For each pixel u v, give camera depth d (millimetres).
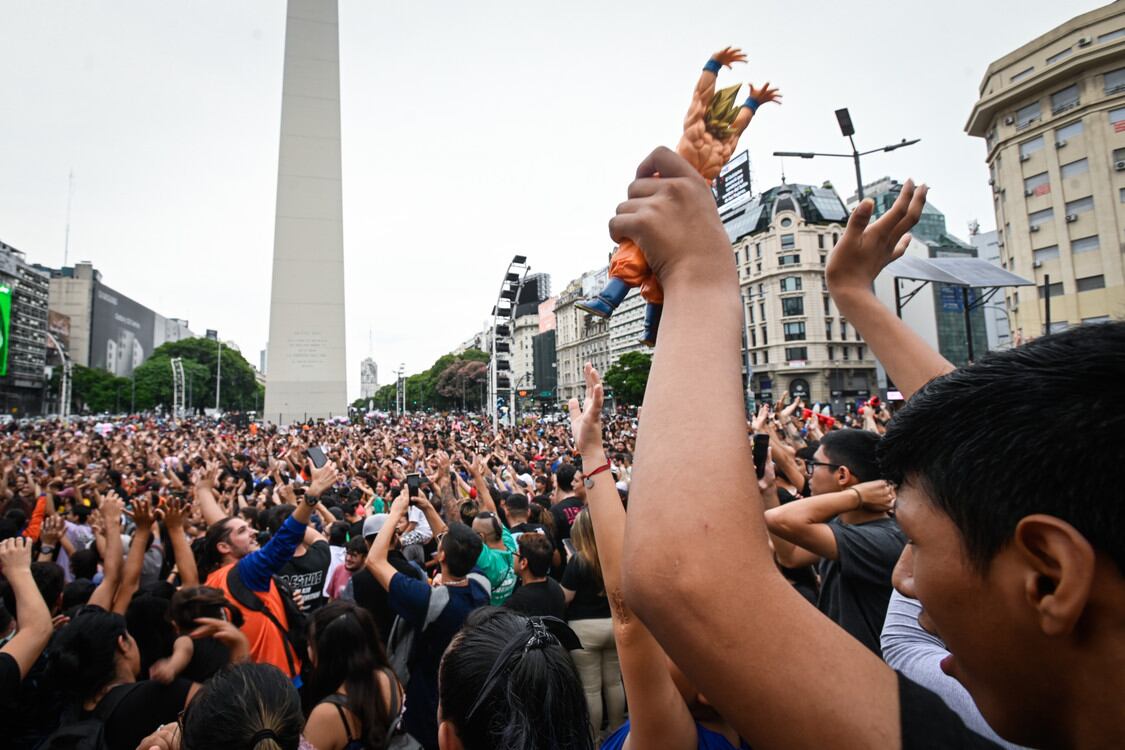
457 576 3895
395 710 2881
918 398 707
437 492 8461
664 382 704
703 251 756
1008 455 550
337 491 9992
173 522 4609
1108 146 33812
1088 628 515
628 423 28047
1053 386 558
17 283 94000
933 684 1190
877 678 614
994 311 62375
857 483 2730
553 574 6020
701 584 574
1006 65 38156
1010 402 576
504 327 28344
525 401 90375
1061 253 35500
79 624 2936
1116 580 499
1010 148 38188
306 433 27000
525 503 6348
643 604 623
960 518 588
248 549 4680
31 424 49875
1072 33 35125
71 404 103812
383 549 3916
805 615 608
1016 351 653
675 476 635
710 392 678
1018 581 547
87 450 17766
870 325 1349
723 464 633
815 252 68500
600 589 4449
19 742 3020
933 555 631
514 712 1545
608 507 1554
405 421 50375
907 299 9070
